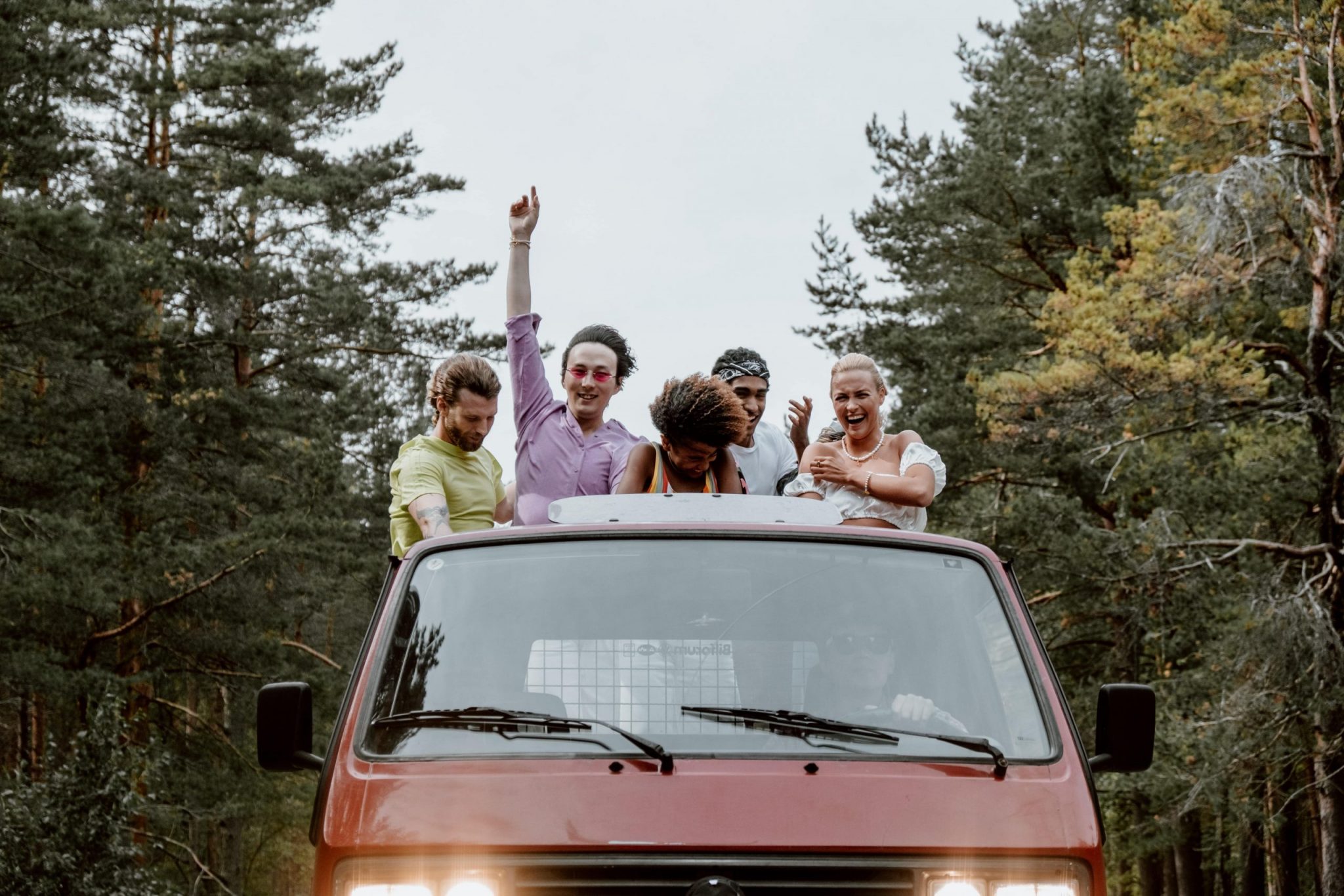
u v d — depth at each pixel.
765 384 7.51
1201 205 23.62
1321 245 23.64
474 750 4.00
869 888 3.74
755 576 4.43
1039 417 25.23
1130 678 30.56
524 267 6.90
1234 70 23.62
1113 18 42.66
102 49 34.00
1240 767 23.61
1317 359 24.22
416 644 4.29
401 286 36.47
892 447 6.84
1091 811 3.93
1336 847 24.12
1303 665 22.81
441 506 6.19
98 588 24.98
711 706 4.15
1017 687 4.24
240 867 35.72
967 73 40.25
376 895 3.77
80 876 18.89
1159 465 24.73
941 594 4.45
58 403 28.61
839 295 36.06
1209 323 25.19
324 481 30.64
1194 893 36.47
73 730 30.47
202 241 33.09
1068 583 29.66
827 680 4.25
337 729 4.12
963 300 34.81
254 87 34.47
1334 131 23.69
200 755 31.84
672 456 5.63
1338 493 23.70
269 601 31.50
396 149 36.12
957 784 3.94
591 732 4.05
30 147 25.30
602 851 3.75
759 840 3.75
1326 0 23.20
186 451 31.25
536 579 4.42
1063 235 33.09
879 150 35.25
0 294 25.17
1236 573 23.88
